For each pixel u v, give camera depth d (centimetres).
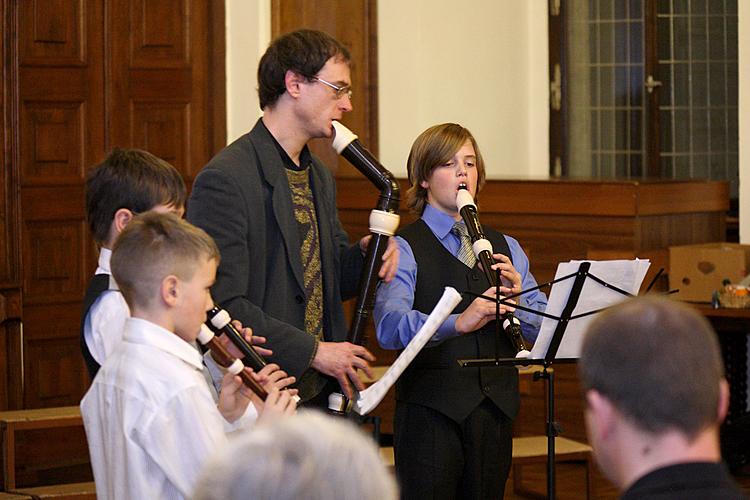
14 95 596
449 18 831
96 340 296
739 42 721
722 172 870
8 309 591
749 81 719
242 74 708
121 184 304
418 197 379
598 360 161
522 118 880
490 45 856
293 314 332
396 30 789
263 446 125
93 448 265
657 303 163
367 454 126
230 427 278
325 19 743
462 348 358
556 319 338
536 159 887
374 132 777
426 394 355
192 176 698
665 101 872
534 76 883
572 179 648
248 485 122
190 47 695
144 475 249
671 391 156
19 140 599
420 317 349
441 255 368
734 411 682
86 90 656
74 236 654
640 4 866
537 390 654
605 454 163
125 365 254
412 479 357
